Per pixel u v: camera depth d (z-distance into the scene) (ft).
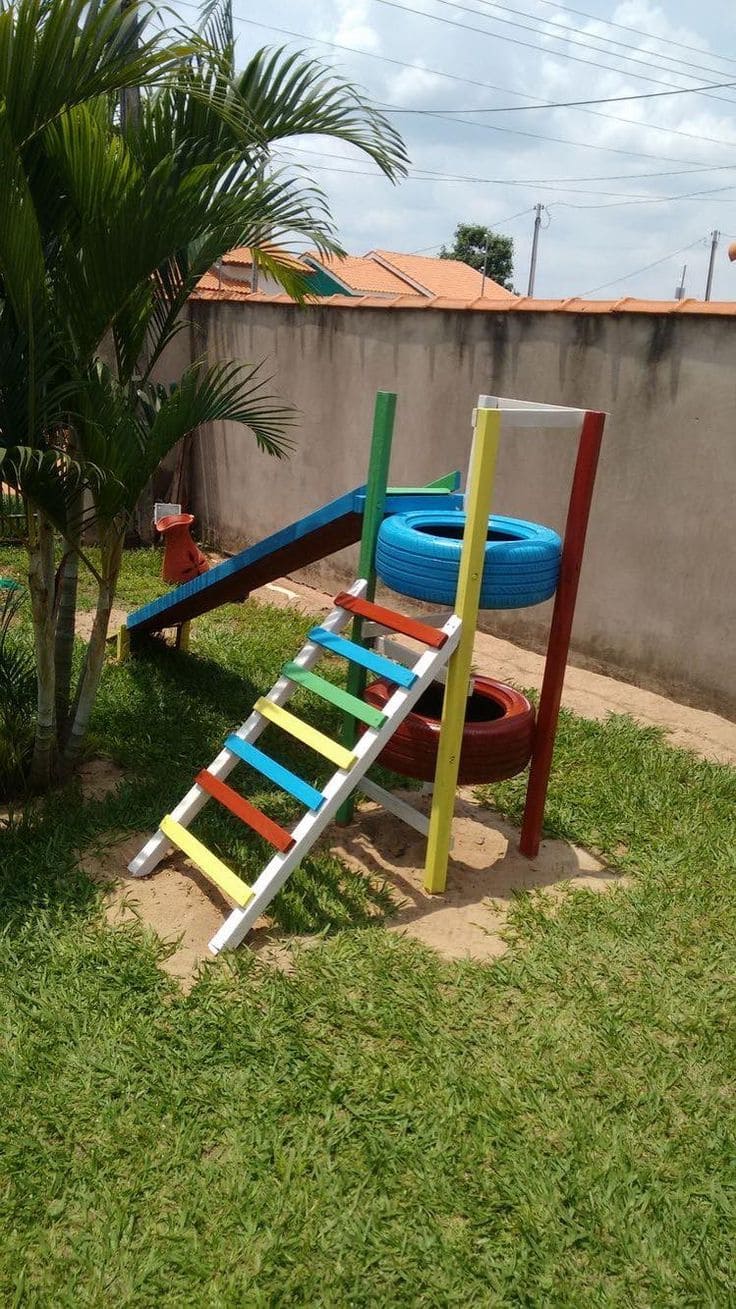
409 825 14.32
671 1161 8.67
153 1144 8.50
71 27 10.23
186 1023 9.93
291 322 27.50
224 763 13.03
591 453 12.10
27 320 11.10
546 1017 10.41
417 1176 8.33
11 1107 8.81
